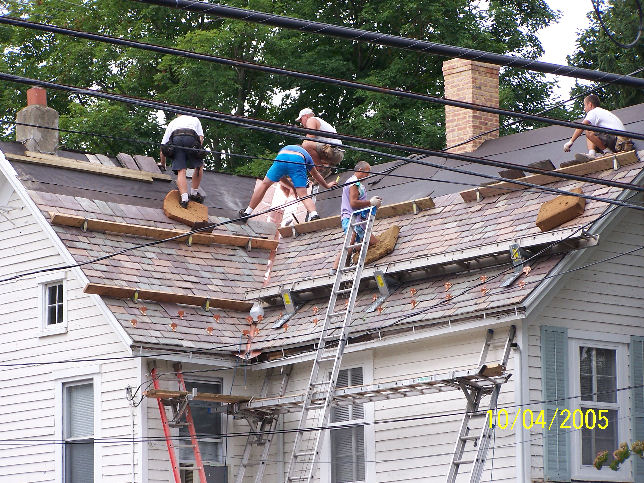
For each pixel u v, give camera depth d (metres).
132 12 65.38
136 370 36.28
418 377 34.38
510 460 32.34
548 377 33.06
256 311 38.97
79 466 37.47
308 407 34.66
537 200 36.28
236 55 61.78
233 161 62.56
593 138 36.81
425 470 34.25
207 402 37.62
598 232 33.25
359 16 63.56
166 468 36.19
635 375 34.72
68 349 38.31
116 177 43.22
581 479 33.09
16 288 40.19
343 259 36.44
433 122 60.41
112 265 38.31
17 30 66.00
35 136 42.84
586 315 34.28
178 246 41.00
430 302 34.81
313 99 65.12
